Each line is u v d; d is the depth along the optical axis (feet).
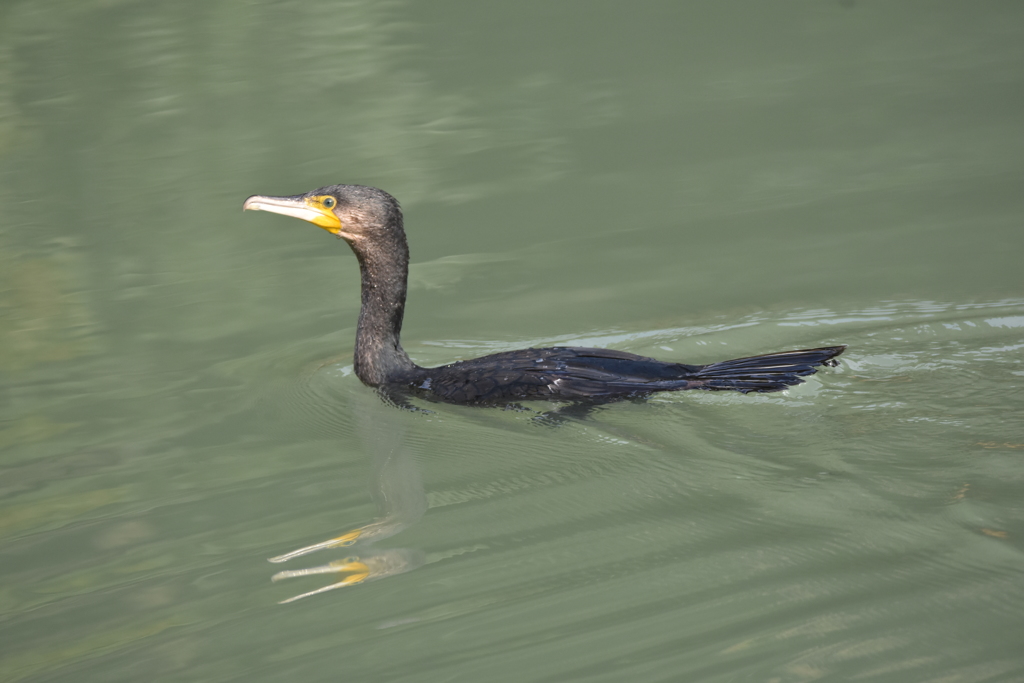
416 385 35.01
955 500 25.30
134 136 63.72
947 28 75.61
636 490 27.43
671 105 65.21
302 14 81.51
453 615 22.53
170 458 31.27
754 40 75.61
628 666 20.44
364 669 20.93
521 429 31.53
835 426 29.89
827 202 51.62
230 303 44.68
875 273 43.34
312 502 28.07
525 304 42.83
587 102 66.28
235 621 22.88
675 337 38.50
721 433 30.07
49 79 71.67
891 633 20.72
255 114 65.51
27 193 57.16
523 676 20.40
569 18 80.28
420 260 47.75
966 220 48.16
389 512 27.22
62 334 41.96
